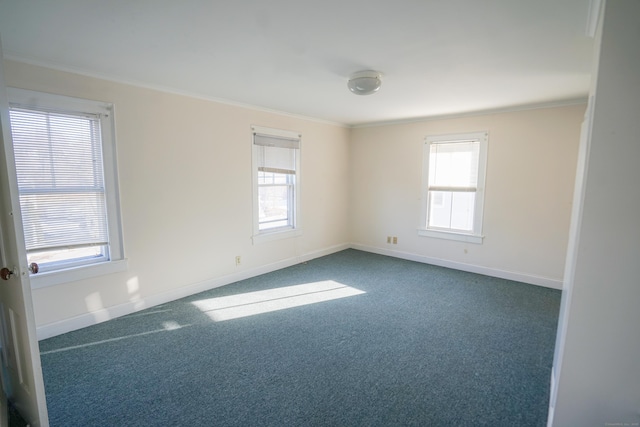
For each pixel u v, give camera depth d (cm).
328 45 219
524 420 187
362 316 319
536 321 310
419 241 512
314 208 523
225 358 246
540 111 394
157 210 333
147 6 169
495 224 438
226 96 365
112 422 183
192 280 370
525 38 205
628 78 125
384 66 259
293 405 197
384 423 184
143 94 313
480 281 423
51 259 274
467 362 243
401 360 245
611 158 130
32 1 163
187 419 186
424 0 161
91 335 278
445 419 187
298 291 385
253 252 436
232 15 178
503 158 425
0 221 155
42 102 254
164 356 248
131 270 318
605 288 136
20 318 159
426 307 341
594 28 173
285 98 371
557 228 395
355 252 572
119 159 301
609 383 140
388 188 539
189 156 355
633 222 129
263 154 437
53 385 213
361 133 564
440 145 479
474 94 345
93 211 291
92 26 192
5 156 144
